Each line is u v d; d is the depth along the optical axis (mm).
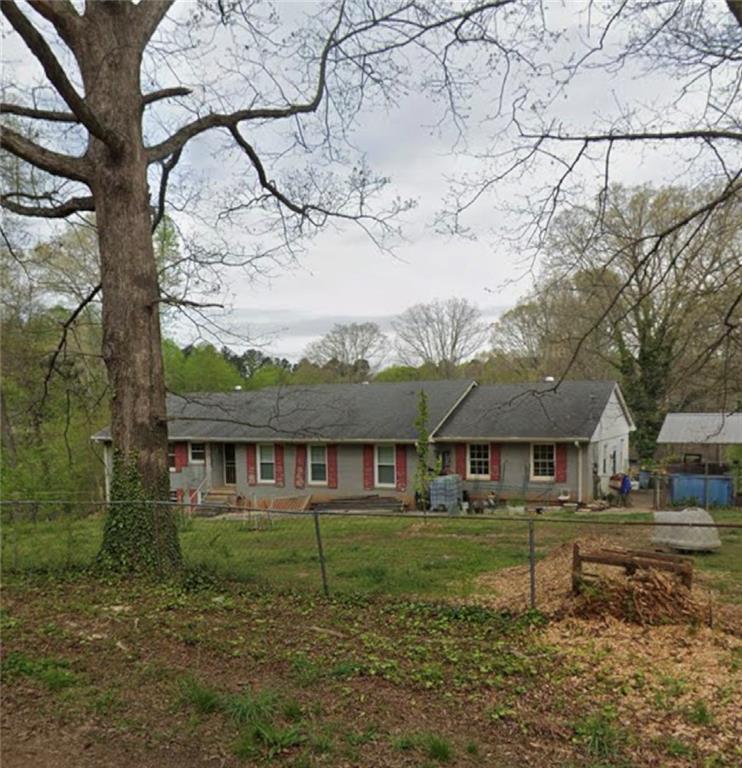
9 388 16750
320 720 4176
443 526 15664
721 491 20547
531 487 21453
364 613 6887
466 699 4535
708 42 7352
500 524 15906
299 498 22250
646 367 25266
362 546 12109
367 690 4680
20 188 11023
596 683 4867
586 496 21125
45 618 6609
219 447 25500
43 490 14133
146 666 5195
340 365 50625
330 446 23531
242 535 13977
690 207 10750
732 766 3648
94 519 12141
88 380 15953
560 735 4000
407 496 22484
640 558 6844
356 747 3814
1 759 3740
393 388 26094
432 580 8688
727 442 21000
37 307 17391
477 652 5527
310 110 10766
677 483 21031
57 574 8555
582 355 26922
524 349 38531
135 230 8891
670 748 3840
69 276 16391
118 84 8805
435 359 48438
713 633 5996
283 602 7344
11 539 9688
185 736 3986
